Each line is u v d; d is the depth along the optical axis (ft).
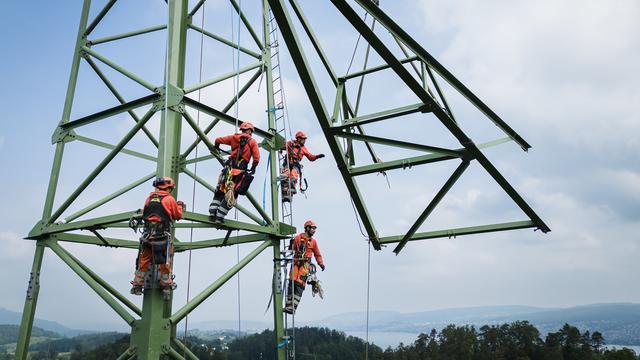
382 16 28.30
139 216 23.85
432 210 38.29
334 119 33.32
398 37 29.60
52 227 29.71
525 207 36.50
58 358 271.08
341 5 25.35
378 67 33.14
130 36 34.91
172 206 23.03
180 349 33.30
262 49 36.50
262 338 241.55
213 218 27.32
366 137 33.71
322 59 33.01
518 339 252.62
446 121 30.45
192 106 26.84
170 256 22.81
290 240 35.83
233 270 27.99
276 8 26.13
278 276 32.40
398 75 28.37
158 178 23.61
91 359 182.50
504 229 39.09
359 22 26.13
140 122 26.81
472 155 33.27
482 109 35.37
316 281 35.73
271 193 33.55
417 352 255.70
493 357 234.79
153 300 22.52
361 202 38.91
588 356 239.91
